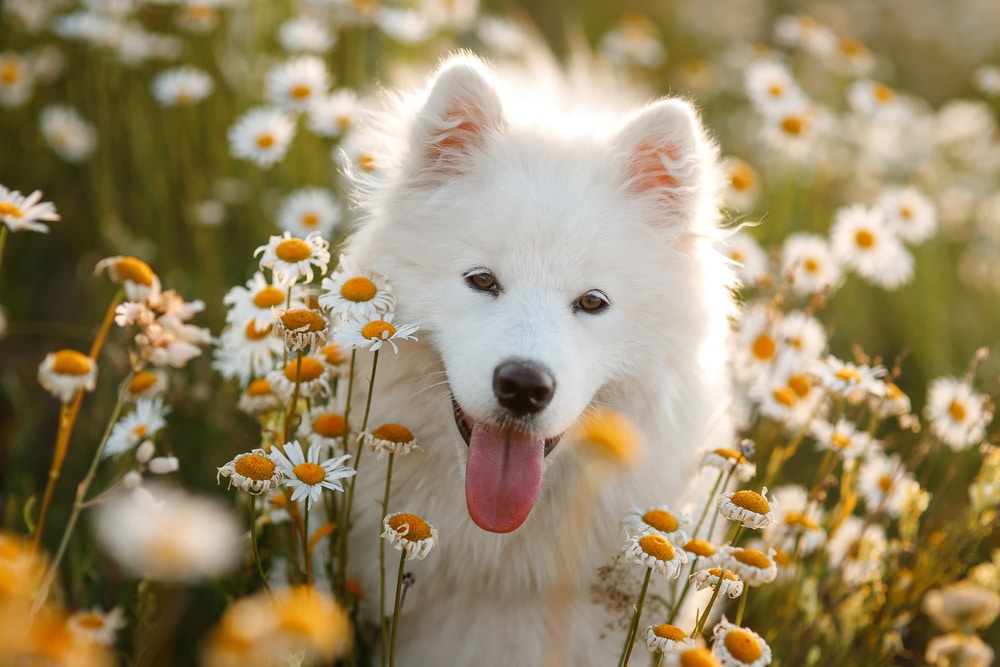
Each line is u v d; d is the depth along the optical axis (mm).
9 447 3953
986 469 3117
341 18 5203
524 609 2959
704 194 2982
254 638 1508
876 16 10234
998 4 10430
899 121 5574
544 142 2982
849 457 3098
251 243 4617
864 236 3879
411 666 3025
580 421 2873
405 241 2891
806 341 3682
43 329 4238
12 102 4891
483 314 2717
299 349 2312
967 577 3678
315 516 3051
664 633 2016
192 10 5066
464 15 6121
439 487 2902
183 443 3596
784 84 4887
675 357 2924
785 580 3104
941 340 5367
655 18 9586
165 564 1571
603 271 2771
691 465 2963
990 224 6309
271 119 3934
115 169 5121
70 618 2336
